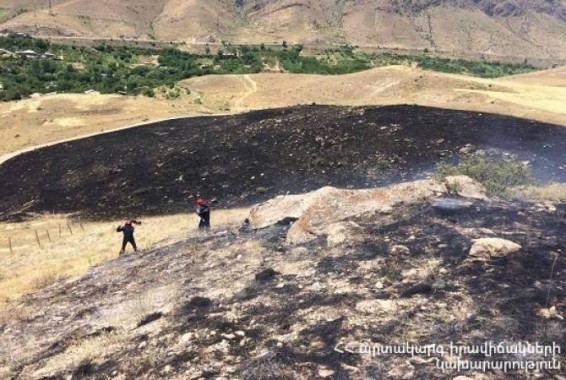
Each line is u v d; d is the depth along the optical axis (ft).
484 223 29.25
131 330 26.21
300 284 25.90
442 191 36.17
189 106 200.54
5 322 34.45
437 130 104.17
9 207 107.65
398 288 22.94
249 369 18.99
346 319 21.04
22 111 196.24
